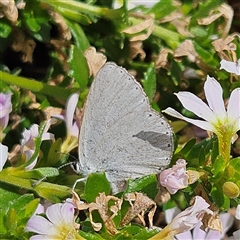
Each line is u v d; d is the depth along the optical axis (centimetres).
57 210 16
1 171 17
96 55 20
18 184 17
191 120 17
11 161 19
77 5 20
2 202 18
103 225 16
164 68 21
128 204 17
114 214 16
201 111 17
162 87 21
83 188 17
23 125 20
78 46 20
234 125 17
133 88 17
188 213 16
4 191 18
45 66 22
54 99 20
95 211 16
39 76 22
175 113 17
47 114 20
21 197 17
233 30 22
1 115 18
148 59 21
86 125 17
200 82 21
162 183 17
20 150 18
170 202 20
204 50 20
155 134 17
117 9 20
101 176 16
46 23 20
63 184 18
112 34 21
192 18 21
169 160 17
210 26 21
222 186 16
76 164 17
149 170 17
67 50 21
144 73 20
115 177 17
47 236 16
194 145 17
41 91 20
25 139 18
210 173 17
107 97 17
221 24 21
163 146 17
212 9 21
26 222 16
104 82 16
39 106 20
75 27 20
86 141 17
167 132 17
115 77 16
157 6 21
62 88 20
